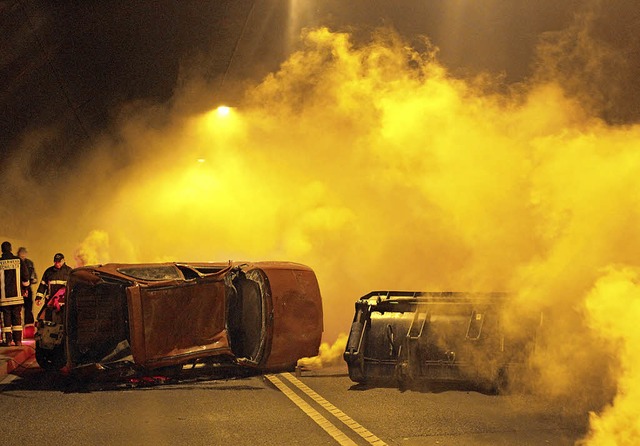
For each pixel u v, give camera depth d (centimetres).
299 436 841
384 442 803
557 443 784
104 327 1233
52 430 897
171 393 1134
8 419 962
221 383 1220
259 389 1154
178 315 1207
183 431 877
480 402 1004
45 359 1391
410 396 1058
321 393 1100
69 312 1215
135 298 1175
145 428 898
